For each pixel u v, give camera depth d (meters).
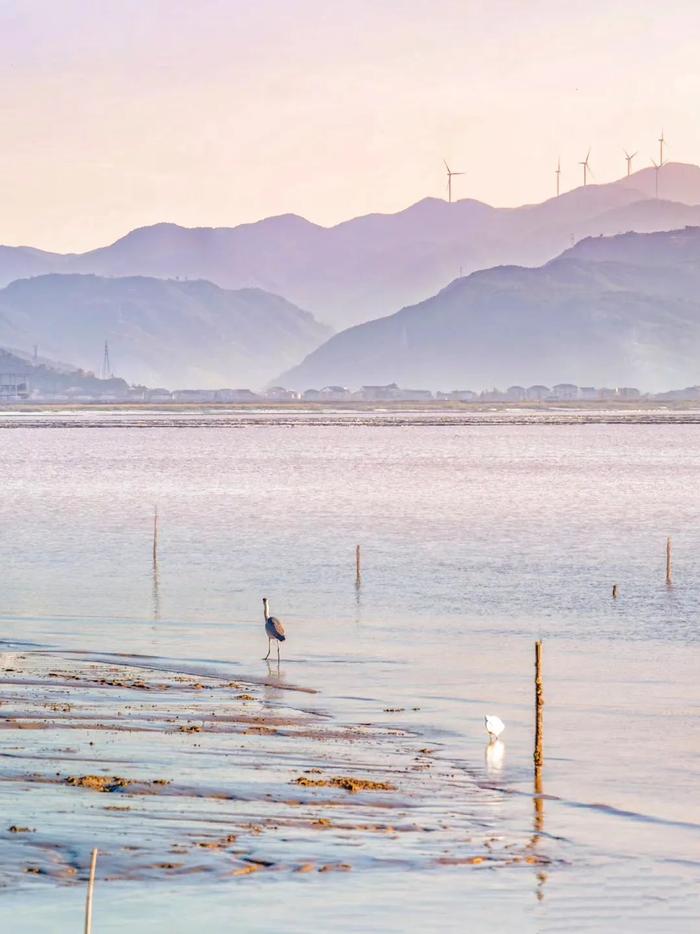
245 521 141.12
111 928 28.02
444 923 29.39
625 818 38.19
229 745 45.09
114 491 182.12
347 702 54.12
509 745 47.09
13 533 128.12
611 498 172.88
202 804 37.47
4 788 38.06
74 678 57.03
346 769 42.69
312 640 70.62
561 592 90.56
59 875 31.08
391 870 32.78
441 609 83.00
